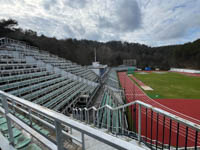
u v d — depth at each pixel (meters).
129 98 13.30
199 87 17.73
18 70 8.20
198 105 10.91
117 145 0.51
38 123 2.74
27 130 1.15
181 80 23.81
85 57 43.28
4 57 10.34
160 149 2.25
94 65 30.58
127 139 2.61
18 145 1.80
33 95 6.83
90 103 10.76
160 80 24.39
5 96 1.42
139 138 2.28
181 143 5.59
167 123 7.36
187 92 15.30
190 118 8.58
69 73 14.42
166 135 6.25
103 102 11.05
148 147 2.13
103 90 15.78
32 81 8.00
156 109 1.62
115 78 27.55
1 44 14.95
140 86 19.41
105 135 0.58
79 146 2.46
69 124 0.71
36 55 15.21
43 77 9.41
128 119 7.68
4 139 1.60
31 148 1.74
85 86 14.16
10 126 1.49
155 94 14.73
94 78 21.20
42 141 0.99
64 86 10.62
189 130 6.50
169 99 12.77
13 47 14.27
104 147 2.62
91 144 2.76
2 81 6.30
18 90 6.26
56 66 14.33
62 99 8.52
